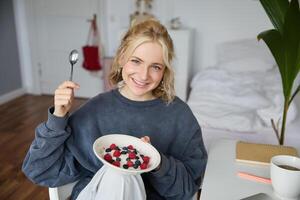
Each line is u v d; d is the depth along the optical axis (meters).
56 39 3.96
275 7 1.11
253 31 3.46
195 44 3.66
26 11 3.83
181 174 1.01
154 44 0.95
